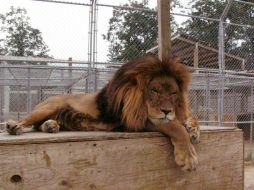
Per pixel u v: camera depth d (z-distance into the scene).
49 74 11.99
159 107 3.70
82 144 3.35
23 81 13.28
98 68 9.97
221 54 12.36
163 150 3.74
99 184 3.43
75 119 4.12
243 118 17.47
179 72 3.92
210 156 4.09
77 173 3.33
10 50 14.47
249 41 16.39
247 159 12.86
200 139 4.01
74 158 3.32
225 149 4.20
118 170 3.52
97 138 3.42
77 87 12.80
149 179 3.68
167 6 5.04
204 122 12.00
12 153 3.06
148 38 12.38
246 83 14.95
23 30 14.52
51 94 13.59
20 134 3.63
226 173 4.21
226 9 12.23
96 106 4.11
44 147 3.19
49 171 3.21
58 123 4.14
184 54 15.29
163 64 3.84
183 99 3.99
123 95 3.84
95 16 10.26
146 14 12.37
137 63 3.81
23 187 3.10
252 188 8.56
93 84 9.95
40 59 10.46
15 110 14.55
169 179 3.79
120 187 3.54
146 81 3.79
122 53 12.37
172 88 3.78
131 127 3.82
